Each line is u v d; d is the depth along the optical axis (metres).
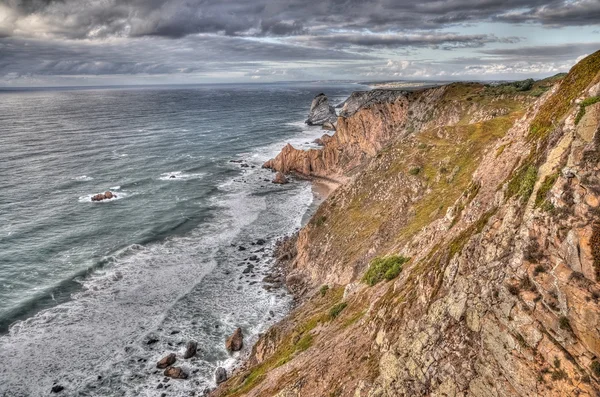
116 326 49.69
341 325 30.91
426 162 58.91
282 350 36.94
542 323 12.51
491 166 26.69
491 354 13.95
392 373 17.94
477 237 17.84
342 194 68.62
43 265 63.44
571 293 11.78
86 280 59.62
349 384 21.08
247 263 65.88
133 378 42.12
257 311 52.94
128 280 59.91
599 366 10.96
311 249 62.22
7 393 39.59
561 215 13.14
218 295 56.53
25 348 45.47
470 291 15.87
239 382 36.75
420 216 46.12
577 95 20.47
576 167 13.29
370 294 31.86
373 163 69.88
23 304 53.16
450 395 14.89
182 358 44.91
